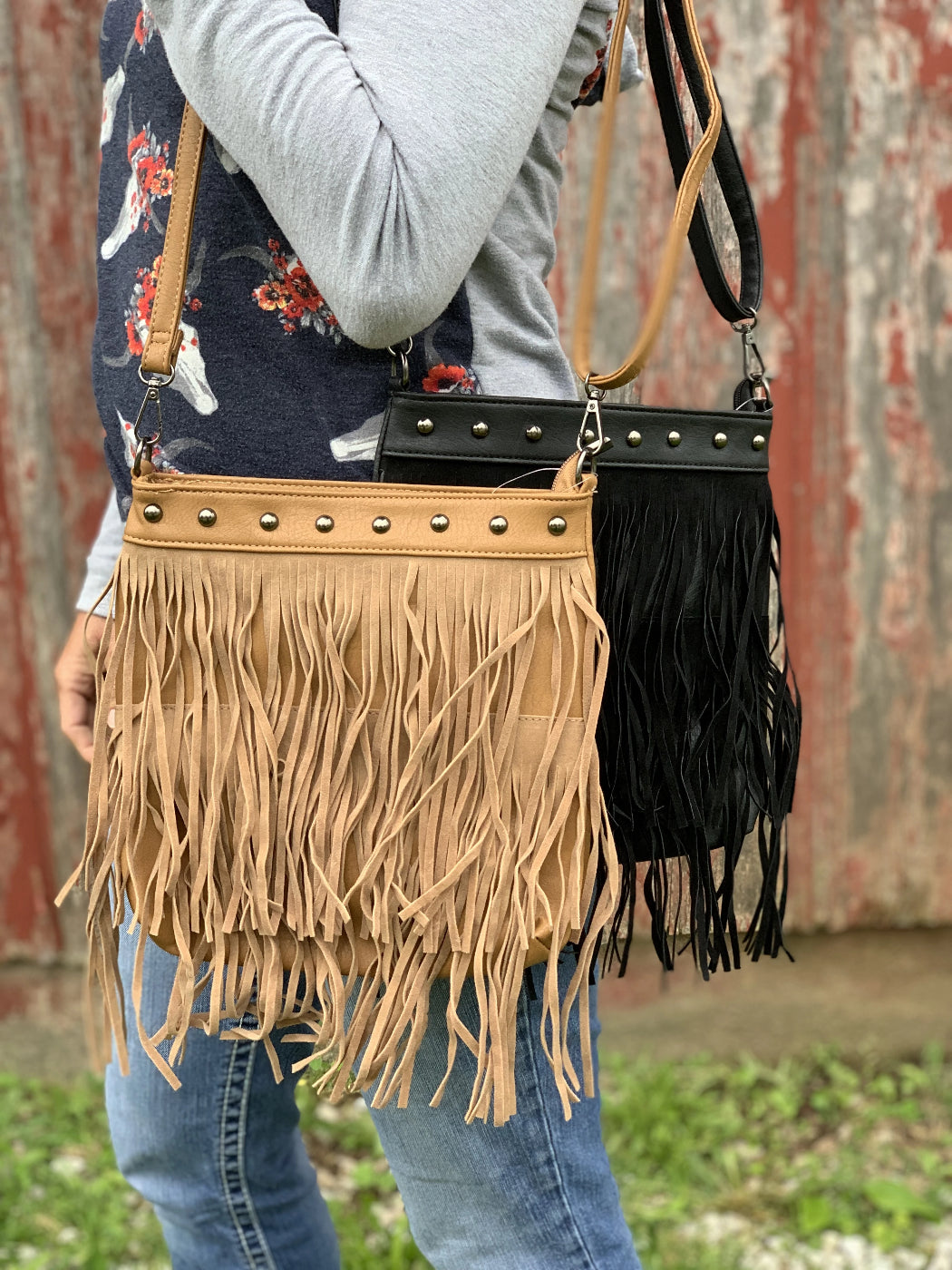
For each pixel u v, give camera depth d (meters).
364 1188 1.83
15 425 1.98
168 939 0.85
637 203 1.94
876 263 1.97
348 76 0.74
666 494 0.91
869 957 2.19
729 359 1.99
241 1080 1.08
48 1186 1.82
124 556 0.84
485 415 0.84
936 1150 1.90
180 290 0.81
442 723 0.81
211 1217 1.12
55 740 2.09
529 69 0.77
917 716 2.13
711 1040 2.16
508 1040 0.83
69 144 1.91
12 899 2.12
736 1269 1.63
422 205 0.73
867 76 1.91
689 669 0.92
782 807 0.96
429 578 0.82
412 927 0.83
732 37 1.88
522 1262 0.92
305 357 0.84
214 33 0.74
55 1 1.86
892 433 2.03
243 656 0.82
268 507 0.82
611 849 0.83
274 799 0.83
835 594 2.08
